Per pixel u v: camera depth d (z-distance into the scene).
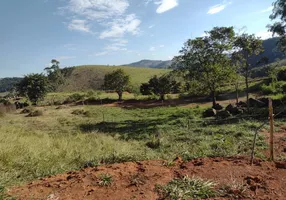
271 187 3.77
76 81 85.94
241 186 3.80
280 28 25.31
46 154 7.00
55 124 20.75
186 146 9.29
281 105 17.48
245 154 6.67
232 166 4.77
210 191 3.73
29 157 6.34
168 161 5.36
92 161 6.07
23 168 5.57
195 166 4.92
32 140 9.71
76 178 4.54
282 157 6.10
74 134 14.27
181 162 5.49
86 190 3.99
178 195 3.63
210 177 4.25
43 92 43.53
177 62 25.34
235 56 21.23
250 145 8.42
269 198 3.46
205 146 8.78
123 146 9.31
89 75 88.81
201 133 11.98
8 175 4.98
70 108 34.53
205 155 6.57
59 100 44.97
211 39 24.08
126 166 5.13
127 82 42.28
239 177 4.20
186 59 24.34
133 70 91.06
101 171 4.80
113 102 40.62
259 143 8.68
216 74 22.98
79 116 25.72
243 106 19.72
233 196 3.58
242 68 22.67
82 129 17.47
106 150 8.51
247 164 4.89
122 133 14.91
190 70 24.30
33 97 42.72
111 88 42.06
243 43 18.53
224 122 14.71
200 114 19.97
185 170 4.68
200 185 3.90
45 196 3.80
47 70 89.00
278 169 4.54
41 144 8.82
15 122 22.16
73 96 45.88
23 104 41.75
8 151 6.46
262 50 19.42
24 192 3.98
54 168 5.64
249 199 3.47
